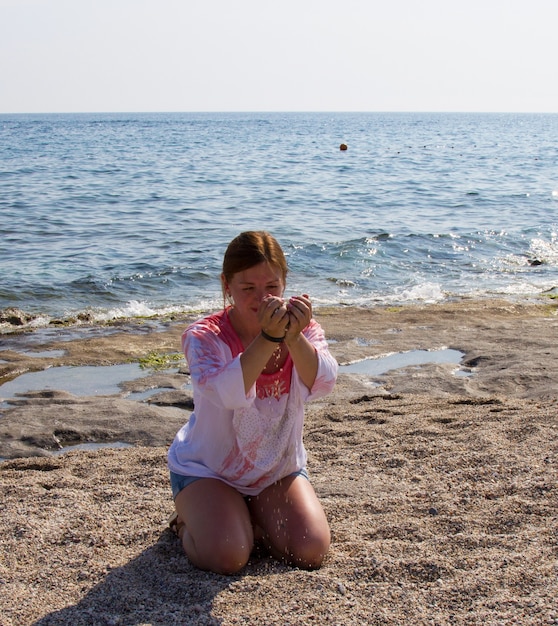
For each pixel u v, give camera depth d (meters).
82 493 3.95
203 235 17.88
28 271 13.72
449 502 3.58
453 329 9.22
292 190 27.84
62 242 16.78
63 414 6.27
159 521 3.53
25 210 21.59
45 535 3.38
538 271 14.31
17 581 2.98
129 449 5.30
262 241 3.05
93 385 7.27
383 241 16.75
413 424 5.25
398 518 3.46
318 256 15.26
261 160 45.38
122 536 3.37
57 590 2.90
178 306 11.54
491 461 4.10
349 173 35.75
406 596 2.73
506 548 3.07
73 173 34.19
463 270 14.43
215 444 3.21
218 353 3.12
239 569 3.01
